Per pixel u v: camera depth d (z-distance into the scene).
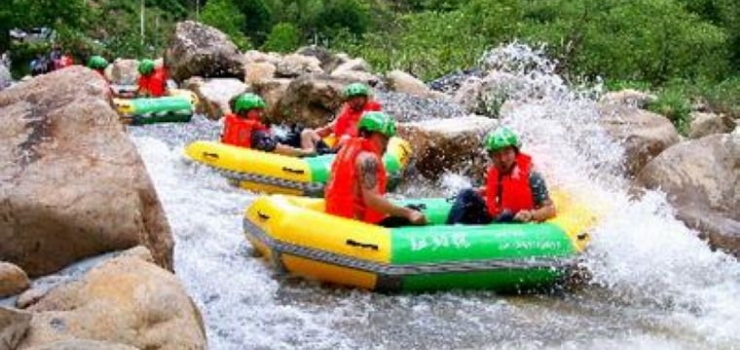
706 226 8.02
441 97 17.48
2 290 4.75
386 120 6.92
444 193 10.51
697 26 27.67
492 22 27.34
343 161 6.91
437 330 5.95
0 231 5.21
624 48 26.28
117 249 5.31
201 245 7.53
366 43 30.30
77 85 6.26
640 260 7.27
